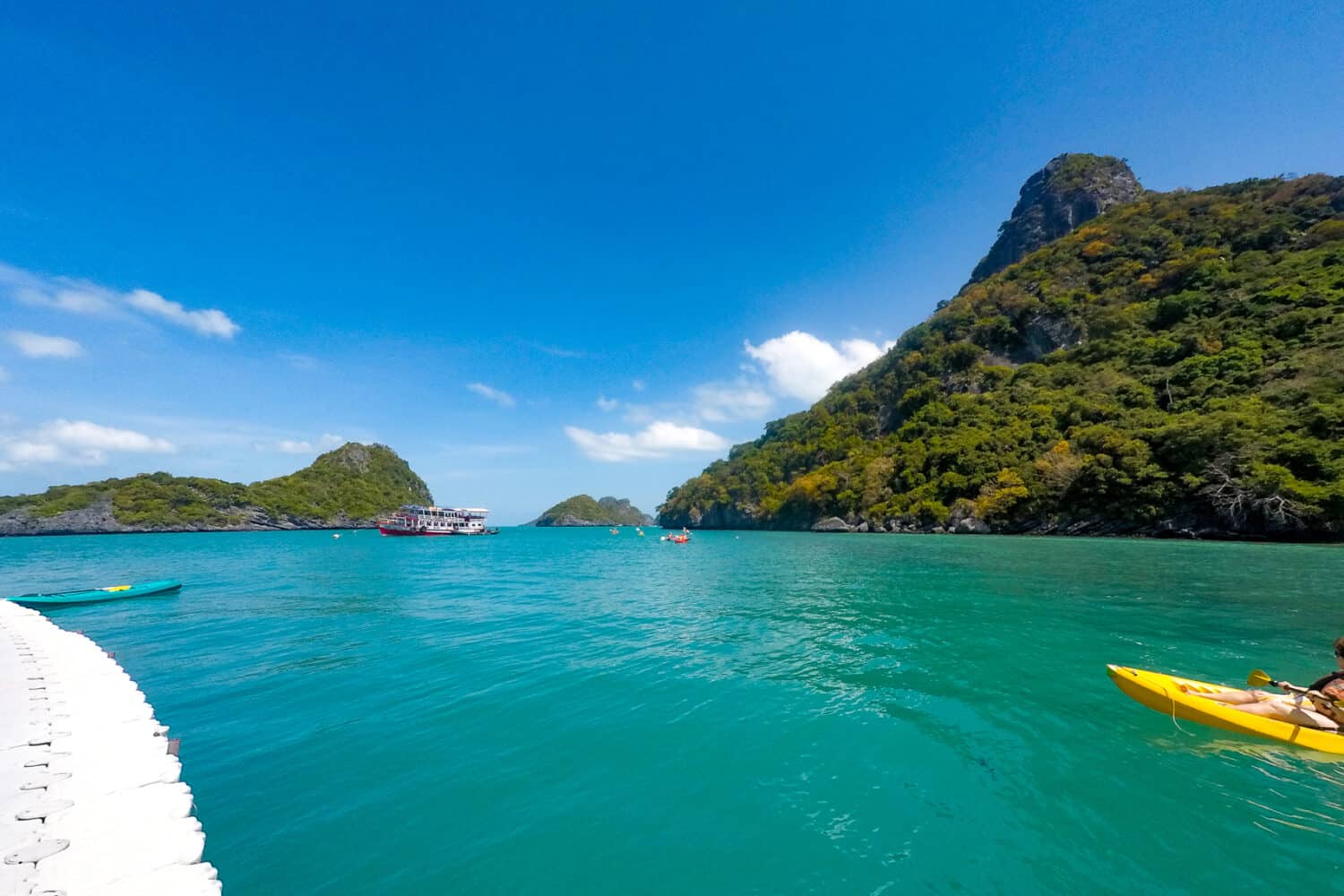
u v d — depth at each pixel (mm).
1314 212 73688
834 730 6746
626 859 4242
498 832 4605
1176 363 57781
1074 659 9836
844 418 94812
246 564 33812
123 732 5625
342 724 6984
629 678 8930
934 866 4137
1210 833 4551
